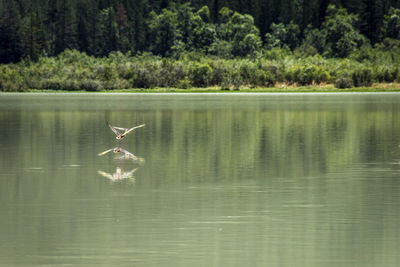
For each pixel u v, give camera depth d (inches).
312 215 1390.3
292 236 1232.8
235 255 1124.5
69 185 1752.0
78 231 1273.4
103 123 3809.1
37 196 1605.6
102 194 1624.0
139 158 2269.9
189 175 1904.5
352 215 1389.0
